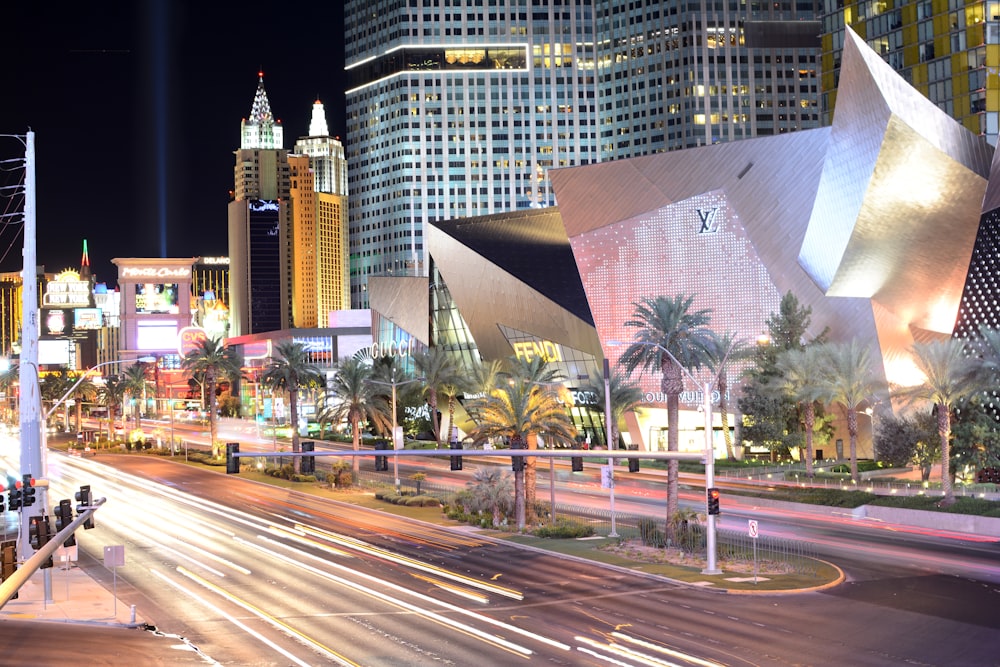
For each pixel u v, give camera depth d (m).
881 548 54.34
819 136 98.56
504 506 68.06
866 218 90.12
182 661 31.19
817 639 34.66
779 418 94.38
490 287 126.00
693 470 94.31
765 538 58.16
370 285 164.25
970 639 34.44
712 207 107.12
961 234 87.56
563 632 36.47
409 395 131.75
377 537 62.62
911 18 133.12
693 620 38.03
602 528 63.66
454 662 32.53
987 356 70.12
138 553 57.81
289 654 34.09
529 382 69.44
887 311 96.25
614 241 112.25
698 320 60.12
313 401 191.25
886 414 93.81
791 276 102.69
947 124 85.25
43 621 39.19
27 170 44.62
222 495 87.88
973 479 81.94
